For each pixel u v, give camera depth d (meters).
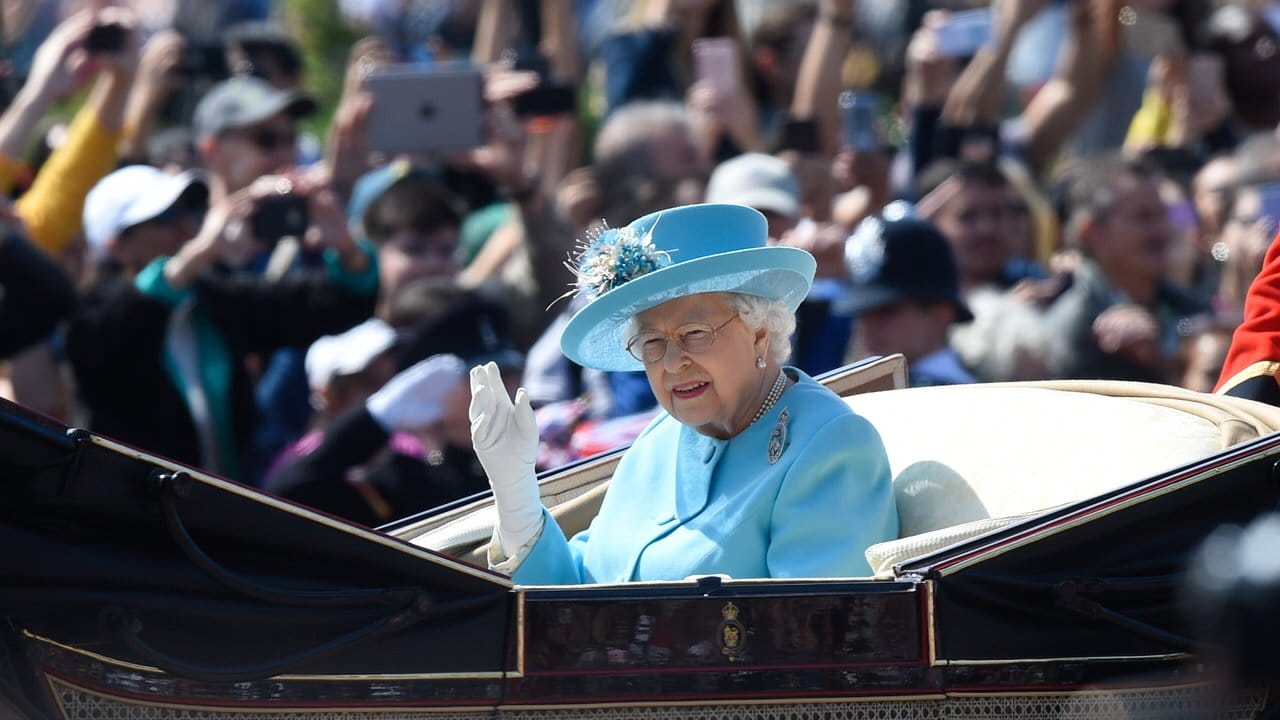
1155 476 10.58
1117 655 10.46
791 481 12.22
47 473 9.18
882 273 20.23
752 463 12.60
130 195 22.16
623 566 12.95
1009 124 30.97
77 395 21.39
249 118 26.20
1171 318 24.61
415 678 9.96
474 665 10.00
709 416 12.52
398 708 9.95
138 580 9.46
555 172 30.73
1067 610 10.34
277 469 20.92
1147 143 30.69
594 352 13.08
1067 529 10.31
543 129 26.69
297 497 18.77
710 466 12.76
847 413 12.49
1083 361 22.45
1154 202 24.23
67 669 9.55
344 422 19.09
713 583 10.15
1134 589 10.41
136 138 29.25
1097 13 30.48
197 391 21.11
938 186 25.27
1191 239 27.89
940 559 10.34
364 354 20.77
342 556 9.80
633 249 12.18
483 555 13.09
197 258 21.20
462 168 26.03
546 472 14.27
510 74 26.66
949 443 13.08
